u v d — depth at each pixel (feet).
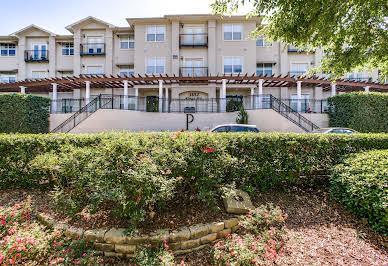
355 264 7.80
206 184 10.24
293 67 62.75
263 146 13.35
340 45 18.65
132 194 8.78
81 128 40.96
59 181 11.23
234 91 60.08
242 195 11.84
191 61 60.64
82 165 10.09
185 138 11.51
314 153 13.79
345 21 16.88
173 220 9.64
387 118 39.60
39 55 66.59
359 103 39.06
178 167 9.96
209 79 48.67
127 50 64.34
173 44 59.47
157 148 10.38
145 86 56.24
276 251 8.36
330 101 45.03
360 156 12.80
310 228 10.03
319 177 14.39
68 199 9.45
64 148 11.89
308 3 14.69
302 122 45.55
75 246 7.73
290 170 13.44
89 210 10.03
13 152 13.19
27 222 9.68
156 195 8.77
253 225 9.50
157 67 60.34
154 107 47.03
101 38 64.85
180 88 57.41
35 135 14.10
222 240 9.04
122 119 43.65
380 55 17.56
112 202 10.78
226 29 60.44
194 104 56.18
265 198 12.53
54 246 7.74
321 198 12.78
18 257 6.79
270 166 13.29
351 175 11.54
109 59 63.21
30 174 13.12
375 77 62.44
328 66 20.33
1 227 8.43
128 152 9.77
